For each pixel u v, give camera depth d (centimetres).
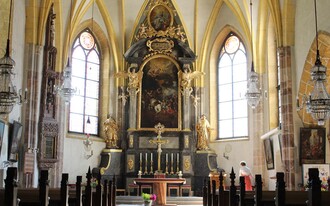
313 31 1836
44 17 2111
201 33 2933
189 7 2916
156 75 2923
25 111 2031
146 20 2939
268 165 2470
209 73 2953
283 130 2030
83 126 2795
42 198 776
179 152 2809
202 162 2789
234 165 2752
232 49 2903
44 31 2138
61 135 2497
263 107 2588
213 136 2909
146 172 2769
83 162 2716
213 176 2444
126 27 2933
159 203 2175
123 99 2881
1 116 1734
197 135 2842
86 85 2855
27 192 931
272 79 2531
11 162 1848
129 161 2789
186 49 2880
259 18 2550
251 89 1988
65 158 2603
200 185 2767
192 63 2934
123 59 2927
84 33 2869
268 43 2556
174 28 2933
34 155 2038
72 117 2733
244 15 2673
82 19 2798
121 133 2867
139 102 2888
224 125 2889
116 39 2925
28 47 2075
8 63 1416
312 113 1499
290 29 2077
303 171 1928
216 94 2938
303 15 1958
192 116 2884
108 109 2911
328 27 1692
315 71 1470
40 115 2150
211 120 2927
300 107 1712
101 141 2839
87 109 2842
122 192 2731
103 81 2930
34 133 2053
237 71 2859
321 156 1952
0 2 1811
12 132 1844
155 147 2828
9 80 1458
